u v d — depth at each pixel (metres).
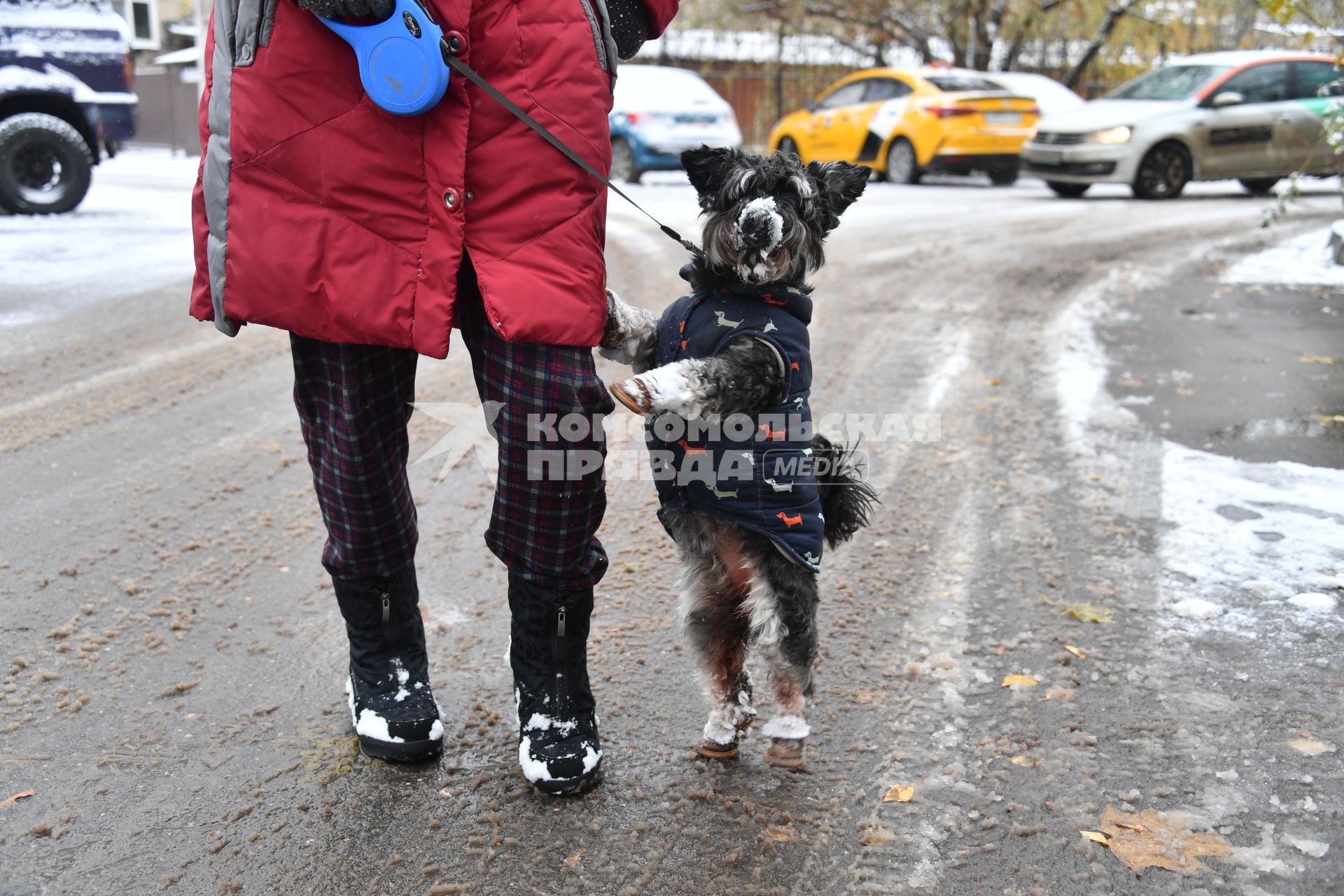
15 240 10.02
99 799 2.64
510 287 2.32
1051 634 3.48
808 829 2.58
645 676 3.28
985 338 7.02
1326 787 2.67
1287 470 4.67
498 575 3.98
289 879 2.38
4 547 4.03
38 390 5.91
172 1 29.66
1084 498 4.54
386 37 2.17
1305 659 3.26
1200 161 13.90
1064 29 23.12
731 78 25.94
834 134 17.75
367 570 2.73
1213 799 2.64
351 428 2.55
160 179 17.69
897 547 4.17
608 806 2.66
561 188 2.35
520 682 2.72
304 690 3.17
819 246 2.78
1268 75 14.17
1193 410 5.50
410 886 2.36
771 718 2.91
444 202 2.30
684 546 2.80
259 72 2.28
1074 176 14.12
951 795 2.70
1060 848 2.49
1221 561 3.90
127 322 7.36
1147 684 3.16
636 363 2.87
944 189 16.06
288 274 2.33
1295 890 2.33
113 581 3.81
